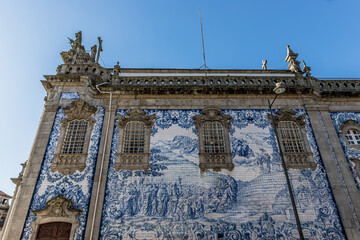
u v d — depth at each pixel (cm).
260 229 1127
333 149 1321
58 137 1320
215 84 1523
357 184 1233
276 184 1225
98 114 1397
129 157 1277
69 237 1095
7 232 1088
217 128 1373
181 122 1388
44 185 1195
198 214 1152
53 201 1139
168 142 1328
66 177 1216
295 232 1123
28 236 1088
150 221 1134
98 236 1099
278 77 1552
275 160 1288
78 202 1163
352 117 1427
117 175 1231
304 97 1470
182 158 1284
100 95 1445
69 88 1457
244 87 1472
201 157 1282
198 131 1355
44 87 1509
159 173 1241
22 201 1151
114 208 1155
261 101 1455
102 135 1334
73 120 1373
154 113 1412
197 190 1205
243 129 1372
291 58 1725
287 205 1177
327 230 1128
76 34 1766
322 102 1466
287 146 1336
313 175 1249
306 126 1384
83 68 1550
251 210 1166
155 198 1182
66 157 1264
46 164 1245
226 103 1446
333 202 1188
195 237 1106
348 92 1484
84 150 1286
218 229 1123
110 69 1691
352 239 1106
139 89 1450
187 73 1717
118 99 1445
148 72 1702
